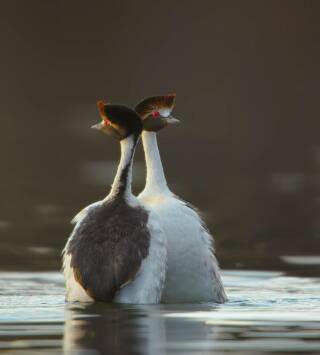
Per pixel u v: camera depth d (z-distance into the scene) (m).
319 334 9.51
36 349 8.88
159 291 11.03
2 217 19.86
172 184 24.42
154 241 11.05
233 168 27.30
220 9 45.78
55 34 46.75
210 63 44.16
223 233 18.25
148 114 12.10
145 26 46.31
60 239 17.47
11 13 47.28
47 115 37.66
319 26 44.78
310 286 13.17
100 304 10.98
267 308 11.09
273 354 8.69
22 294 12.27
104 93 41.78
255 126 36.06
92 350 8.84
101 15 46.88
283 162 28.44
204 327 9.81
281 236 17.92
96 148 30.33
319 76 43.56
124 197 11.27
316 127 35.72
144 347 8.94
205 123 36.66
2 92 41.81
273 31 44.97
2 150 29.66
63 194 22.81
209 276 11.62
